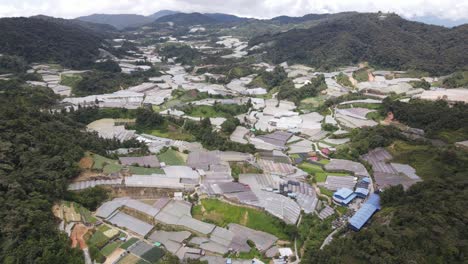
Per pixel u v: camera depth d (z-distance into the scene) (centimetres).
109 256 8662
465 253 8056
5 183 9150
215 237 9525
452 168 12325
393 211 9888
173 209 10631
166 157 14000
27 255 7719
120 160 13175
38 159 10744
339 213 11069
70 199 10562
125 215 10288
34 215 8594
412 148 14125
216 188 11625
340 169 13550
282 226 10019
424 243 8262
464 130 14550
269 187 12025
